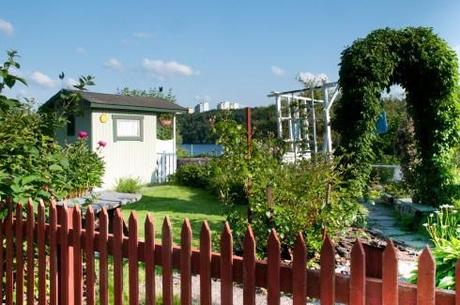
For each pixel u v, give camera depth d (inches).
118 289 104.6
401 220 340.2
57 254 117.4
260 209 214.2
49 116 152.4
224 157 239.9
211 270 89.8
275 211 209.6
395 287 67.9
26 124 134.2
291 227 207.5
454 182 345.7
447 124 346.6
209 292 89.7
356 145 333.1
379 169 530.0
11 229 127.9
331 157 290.2
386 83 336.5
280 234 206.2
